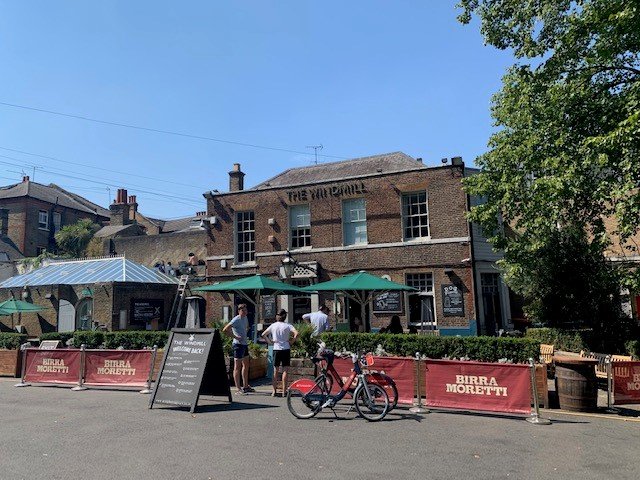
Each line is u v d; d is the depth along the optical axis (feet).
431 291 60.95
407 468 18.54
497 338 34.53
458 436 23.30
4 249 127.03
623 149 33.53
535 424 25.89
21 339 51.67
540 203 41.06
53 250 138.82
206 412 28.68
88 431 24.11
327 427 25.03
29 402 32.22
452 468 18.56
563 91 39.52
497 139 46.21
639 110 32.42
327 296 65.10
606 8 35.01
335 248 65.98
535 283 51.60
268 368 42.27
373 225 64.44
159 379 30.45
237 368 35.47
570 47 39.86
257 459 19.56
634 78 40.34
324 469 18.38
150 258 116.88
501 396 27.76
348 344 38.37
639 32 34.45
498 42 45.19
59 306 82.28
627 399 29.37
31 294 85.30
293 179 76.95
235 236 73.00
